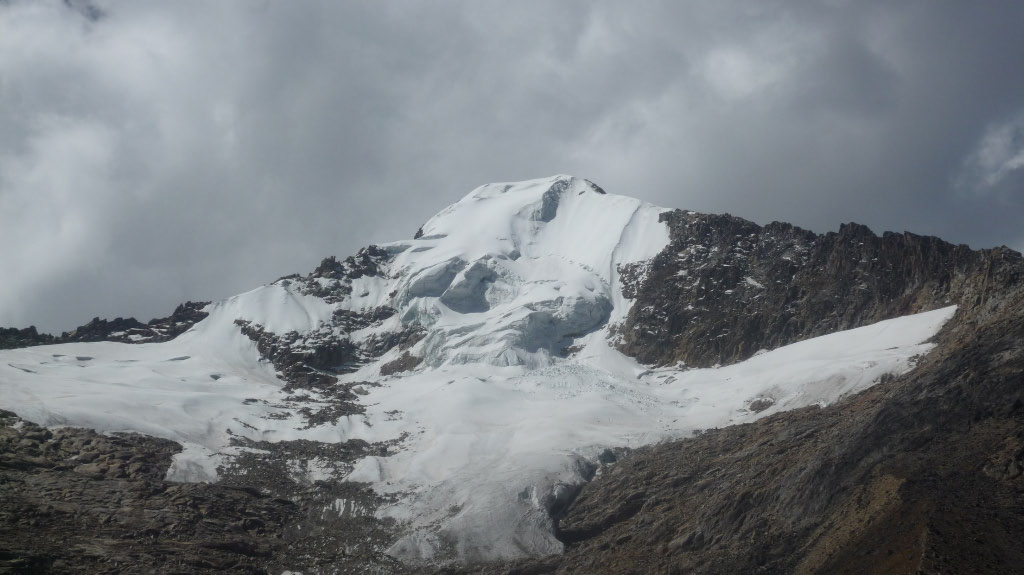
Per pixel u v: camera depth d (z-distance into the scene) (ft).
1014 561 405.59
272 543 593.83
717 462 613.52
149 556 548.72
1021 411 488.85
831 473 510.17
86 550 543.80
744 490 545.03
